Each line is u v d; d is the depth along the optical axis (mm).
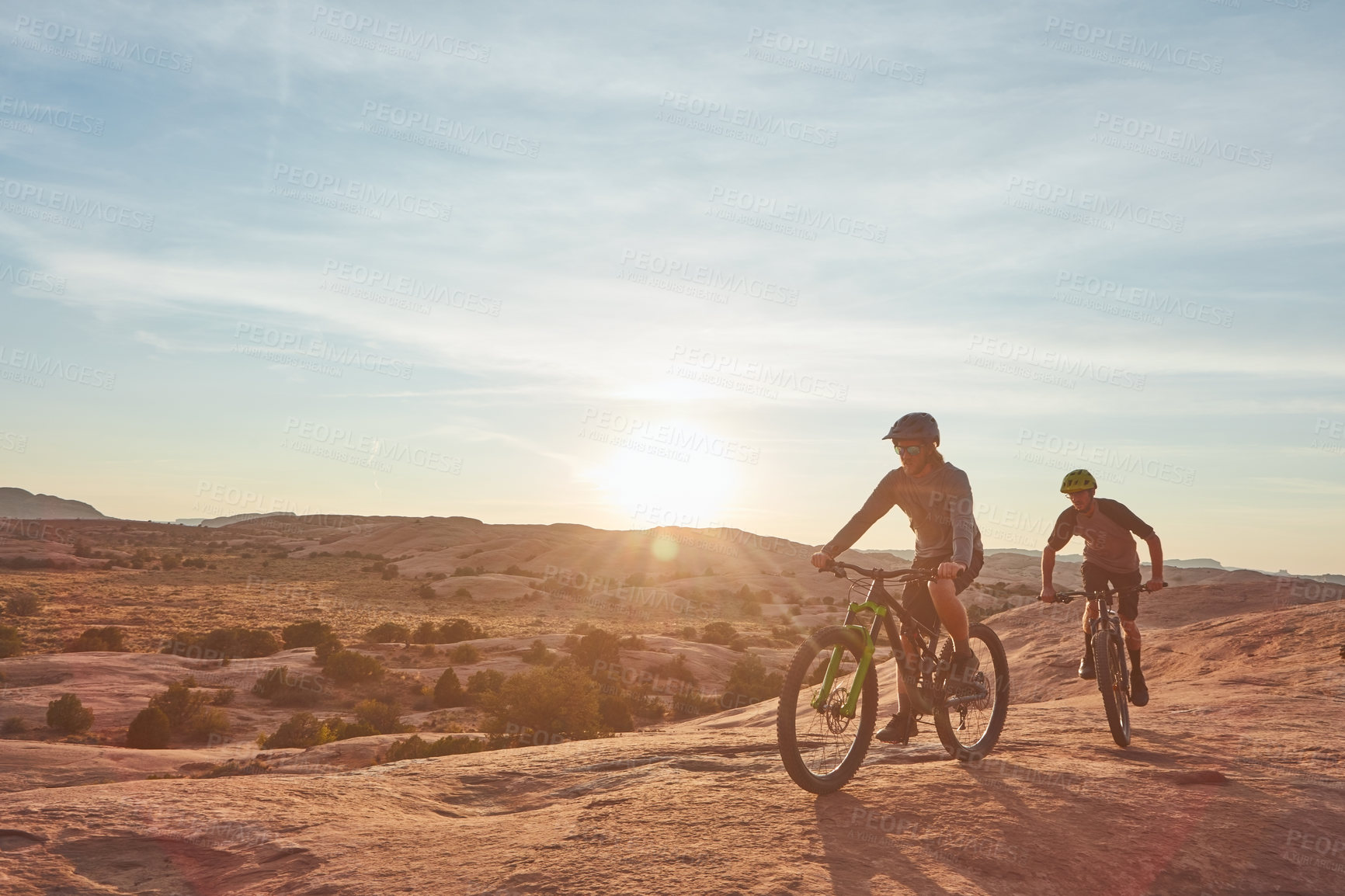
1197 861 3520
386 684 57594
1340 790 4742
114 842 3168
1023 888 3100
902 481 4730
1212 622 13820
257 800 3748
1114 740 5953
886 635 4641
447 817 3984
